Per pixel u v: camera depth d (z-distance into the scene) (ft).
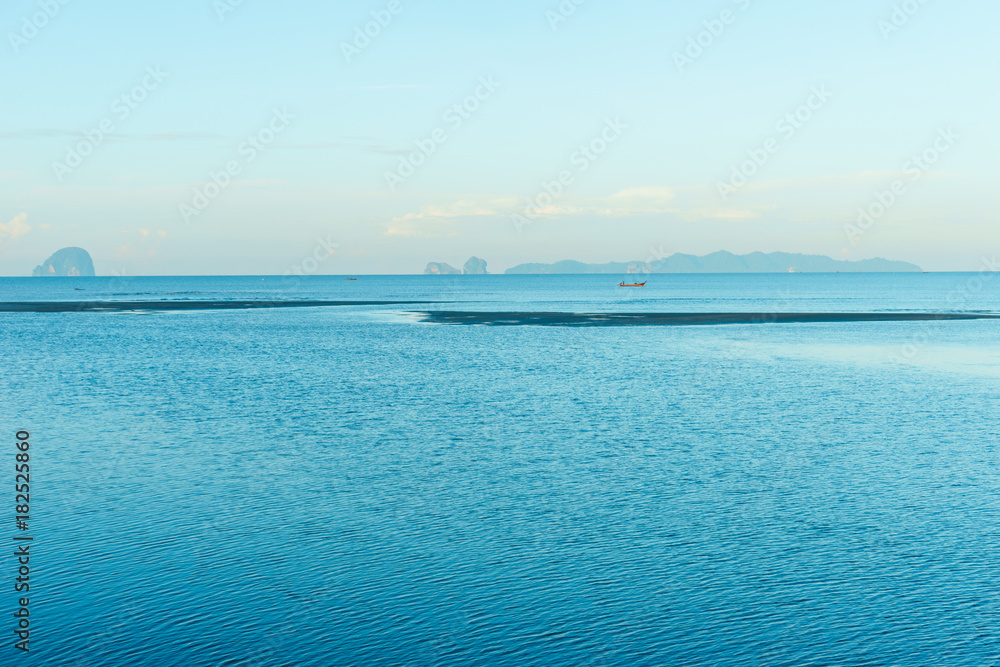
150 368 147.74
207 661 35.01
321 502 58.95
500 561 46.88
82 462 71.61
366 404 105.60
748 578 44.42
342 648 36.27
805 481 65.26
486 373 140.05
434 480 65.41
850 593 42.47
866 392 117.60
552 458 73.61
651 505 58.39
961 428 89.10
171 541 50.19
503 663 35.04
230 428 88.28
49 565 45.98
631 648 36.42
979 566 46.24
